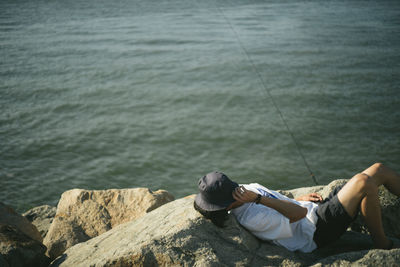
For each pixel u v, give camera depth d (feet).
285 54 70.44
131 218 13.78
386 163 33.32
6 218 12.28
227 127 40.96
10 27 102.73
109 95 51.37
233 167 33.63
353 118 41.60
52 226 13.21
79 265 8.68
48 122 42.34
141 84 55.88
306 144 36.81
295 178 31.83
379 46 73.82
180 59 69.21
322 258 8.19
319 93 49.24
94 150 36.35
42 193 29.50
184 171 33.27
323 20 106.93
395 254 7.15
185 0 162.09
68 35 92.12
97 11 132.87
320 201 9.15
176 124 42.06
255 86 53.31
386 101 45.68
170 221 8.77
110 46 80.53
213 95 50.55
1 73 60.64
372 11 120.57
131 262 7.48
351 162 33.60
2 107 46.32
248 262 7.55
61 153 35.60
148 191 14.88
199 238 7.75
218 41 83.30
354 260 7.22
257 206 8.23
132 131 40.45
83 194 14.78
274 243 8.29
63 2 156.76
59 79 57.98
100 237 10.41
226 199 7.79
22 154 35.06
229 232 8.04
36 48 78.54
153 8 139.23
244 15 120.16
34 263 10.28
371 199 7.89
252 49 74.95
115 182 31.63
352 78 54.90
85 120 43.11
